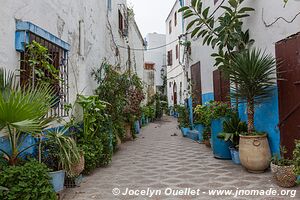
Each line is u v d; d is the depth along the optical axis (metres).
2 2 3.75
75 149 4.44
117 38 12.61
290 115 4.89
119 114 9.09
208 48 9.94
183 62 15.64
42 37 4.66
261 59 5.25
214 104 7.31
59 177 4.13
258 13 5.95
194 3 7.12
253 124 5.73
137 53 19.48
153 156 7.70
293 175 4.45
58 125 5.34
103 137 6.65
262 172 5.47
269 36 5.51
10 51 3.94
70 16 6.42
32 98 3.41
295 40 4.67
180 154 7.85
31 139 4.32
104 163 6.49
